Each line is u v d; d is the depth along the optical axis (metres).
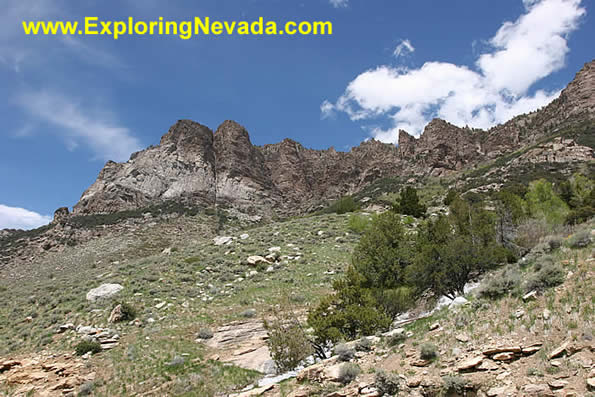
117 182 121.38
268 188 152.38
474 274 23.98
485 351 10.94
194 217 106.62
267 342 18.11
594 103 138.38
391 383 11.20
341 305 18.70
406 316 22.25
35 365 19.66
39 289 35.97
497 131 167.00
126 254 72.75
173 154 137.75
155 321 24.75
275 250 40.81
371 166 170.38
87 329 23.59
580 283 12.38
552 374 9.24
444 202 75.38
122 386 17.39
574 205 45.38
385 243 25.20
